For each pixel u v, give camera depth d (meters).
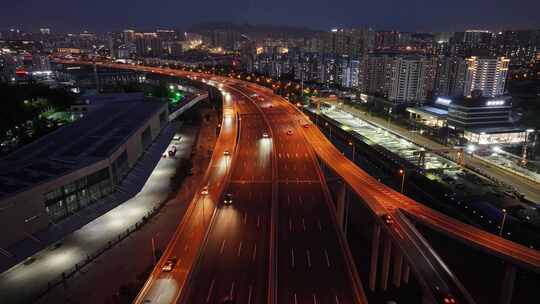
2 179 78.50
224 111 186.88
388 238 84.94
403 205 88.69
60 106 166.00
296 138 140.12
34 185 73.81
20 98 149.50
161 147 138.12
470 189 119.25
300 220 78.56
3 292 67.38
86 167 86.75
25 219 71.69
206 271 62.34
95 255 78.06
